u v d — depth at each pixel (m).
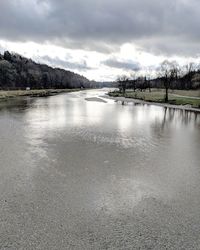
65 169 9.45
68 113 27.97
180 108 38.34
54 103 42.59
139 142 14.27
